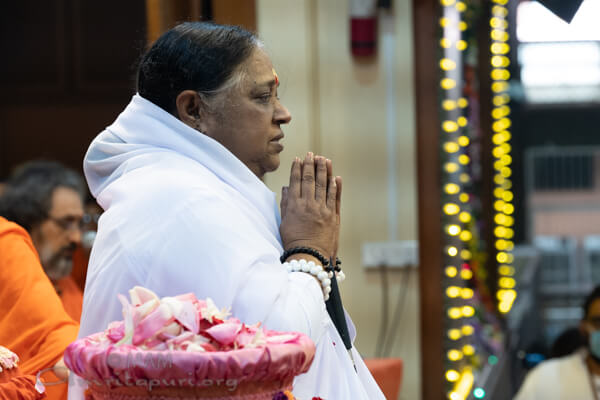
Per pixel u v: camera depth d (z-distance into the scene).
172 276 2.17
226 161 2.42
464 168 6.85
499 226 8.35
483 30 8.14
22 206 4.54
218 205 2.25
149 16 5.52
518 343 8.19
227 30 2.50
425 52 6.33
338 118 6.59
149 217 2.25
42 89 10.30
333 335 2.40
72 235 4.61
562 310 16.50
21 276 3.36
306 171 2.50
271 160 2.52
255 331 1.76
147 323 1.68
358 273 6.58
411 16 6.53
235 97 2.44
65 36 10.30
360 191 6.59
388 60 6.58
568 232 17.75
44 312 3.29
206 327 1.74
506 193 8.98
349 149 6.58
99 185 2.51
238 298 2.14
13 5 10.30
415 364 6.52
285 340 1.77
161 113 2.45
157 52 2.49
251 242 2.21
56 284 4.65
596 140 17.28
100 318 2.25
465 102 7.03
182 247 2.18
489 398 6.74
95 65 10.32
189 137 2.42
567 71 16.80
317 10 6.58
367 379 2.55
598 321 6.09
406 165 6.57
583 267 17.27
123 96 10.31
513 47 15.26
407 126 6.57
